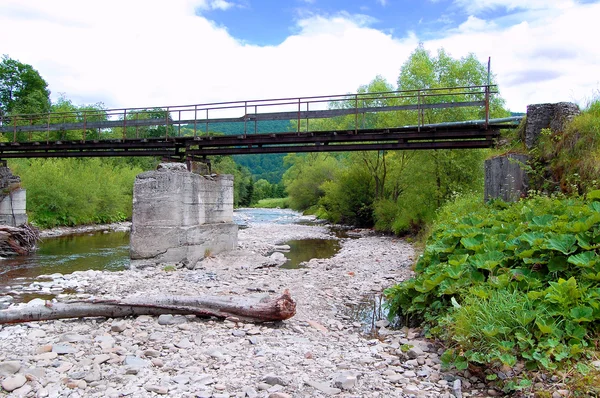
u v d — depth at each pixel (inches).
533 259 233.9
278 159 6929.1
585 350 167.5
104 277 479.8
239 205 3479.3
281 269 541.6
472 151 865.5
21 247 709.9
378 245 815.7
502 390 168.6
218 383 181.3
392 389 178.2
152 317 283.0
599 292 189.5
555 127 461.7
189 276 481.7
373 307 347.6
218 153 766.5
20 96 1983.3
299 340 245.8
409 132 663.1
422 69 1054.4
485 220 340.8
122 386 178.5
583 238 225.1
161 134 2447.1
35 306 279.1
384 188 1282.0
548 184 424.8
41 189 1221.7
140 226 560.1
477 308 203.2
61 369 193.5
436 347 225.9
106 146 830.5
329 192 1446.9
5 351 221.3
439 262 313.6
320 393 173.2
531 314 184.7
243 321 275.1
